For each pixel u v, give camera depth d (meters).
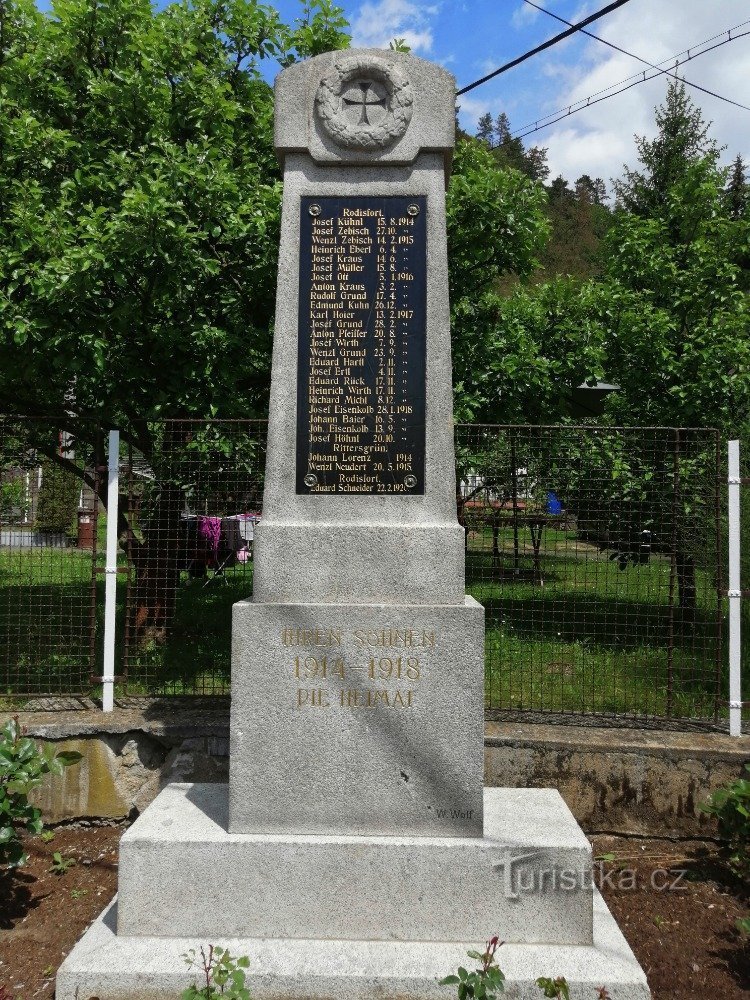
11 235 5.61
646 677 5.62
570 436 6.18
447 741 3.34
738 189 12.93
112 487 5.06
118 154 5.83
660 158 11.61
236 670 3.37
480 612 3.36
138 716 4.83
